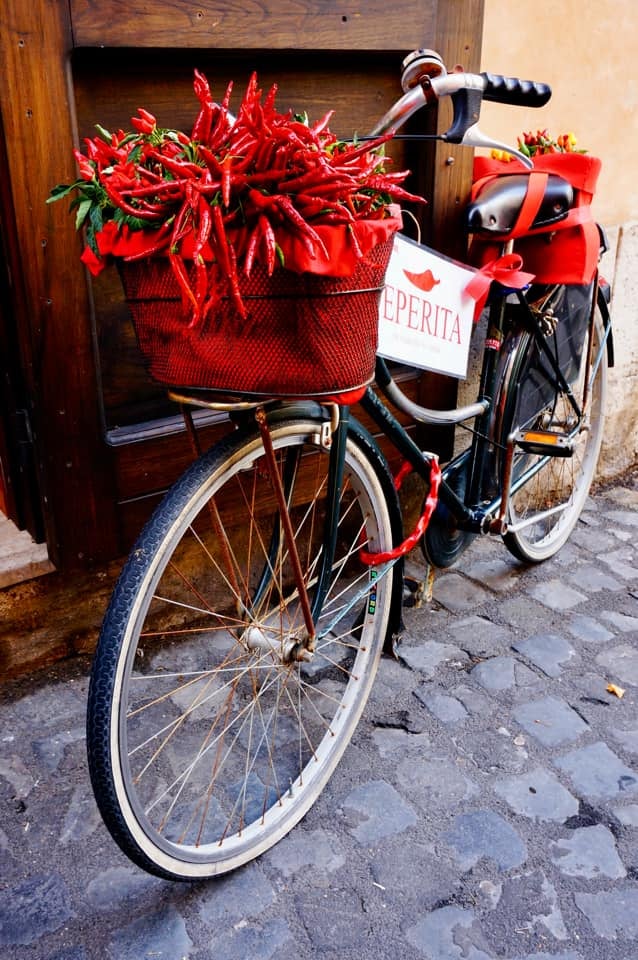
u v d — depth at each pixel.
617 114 3.02
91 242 1.25
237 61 1.95
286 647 1.67
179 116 1.92
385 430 1.89
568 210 2.16
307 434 1.58
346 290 1.15
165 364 1.25
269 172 1.08
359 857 1.70
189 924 1.55
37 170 1.68
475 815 1.80
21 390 1.97
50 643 2.22
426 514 1.90
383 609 1.92
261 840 1.68
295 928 1.55
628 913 1.58
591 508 3.34
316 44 1.96
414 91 1.64
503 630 2.49
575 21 2.75
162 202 1.10
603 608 2.62
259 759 1.96
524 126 2.76
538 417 2.53
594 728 2.08
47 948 1.50
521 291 2.19
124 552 2.08
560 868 1.68
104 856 1.69
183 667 2.28
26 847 1.71
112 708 1.33
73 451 1.92
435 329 1.92
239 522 2.28
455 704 2.15
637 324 3.42
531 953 1.50
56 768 1.91
